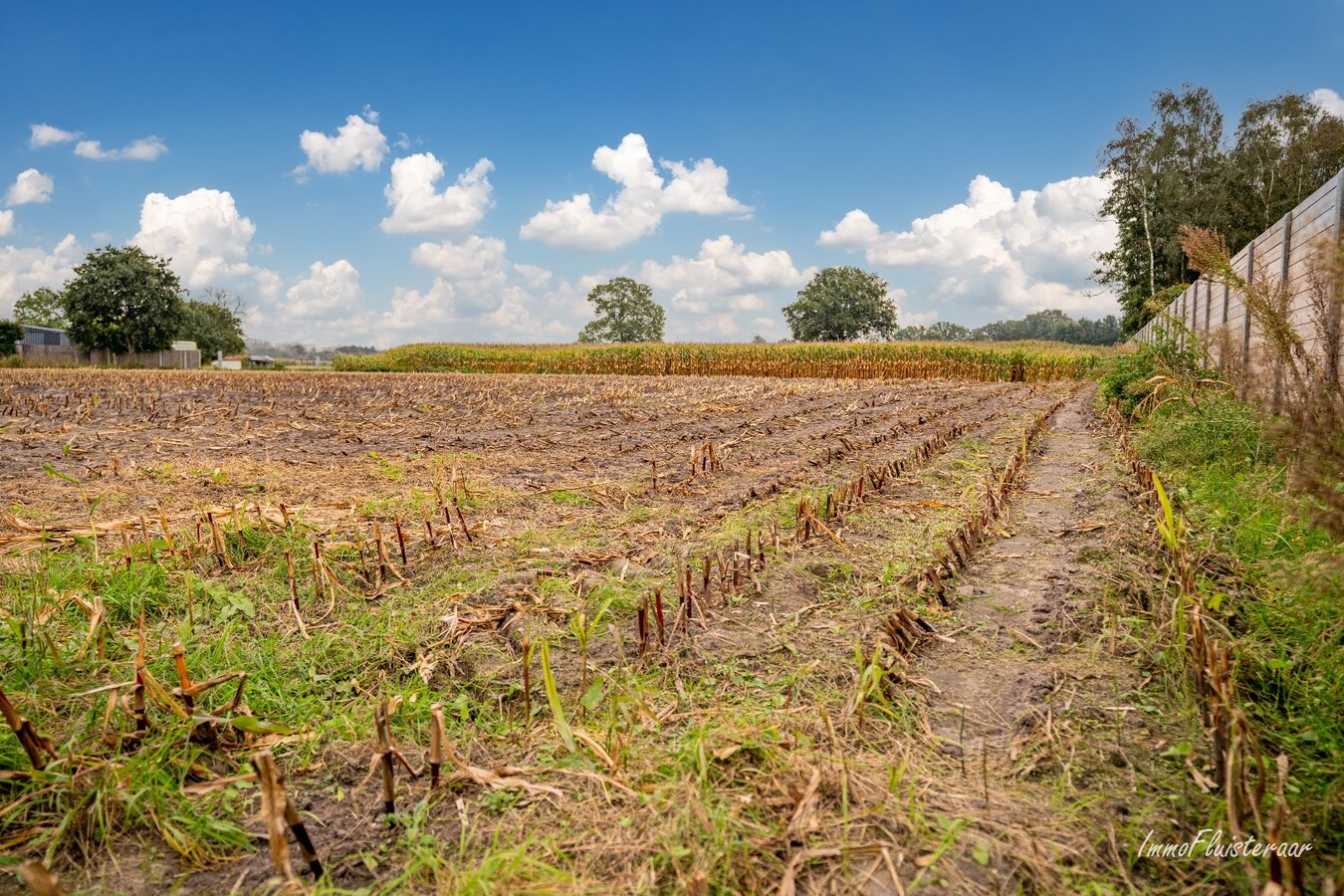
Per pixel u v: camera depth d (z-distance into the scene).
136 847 2.28
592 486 6.99
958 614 3.99
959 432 11.12
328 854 2.22
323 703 3.10
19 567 4.34
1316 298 5.45
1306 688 2.96
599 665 3.41
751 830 2.25
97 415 13.37
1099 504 6.21
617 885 2.06
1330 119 40.50
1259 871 2.05
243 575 4.49
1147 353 12.47
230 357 82.62
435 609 4.00
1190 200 41.47
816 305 97.06
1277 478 5.57
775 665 3.39
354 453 9.25
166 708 2.80
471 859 2.16
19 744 2.54
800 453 9.16
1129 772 2.54
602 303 110.94
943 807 2.36
